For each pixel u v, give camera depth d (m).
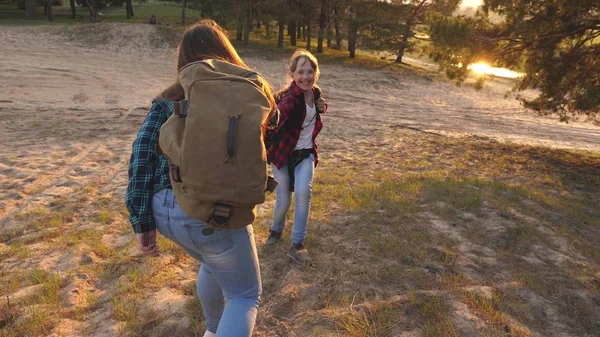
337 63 35.09
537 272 3.94
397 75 33.00
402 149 10.95
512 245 4.52
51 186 6.64
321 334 2.81
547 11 10.70
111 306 3.26
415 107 23.66
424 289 3.42
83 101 16.88
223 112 1.83
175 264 3.95
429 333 2.81
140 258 4.04
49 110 14.45
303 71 3.60
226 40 2.25
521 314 3.21
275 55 34.94
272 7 36.31
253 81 1.97
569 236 4.98
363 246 4.14
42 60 25.73
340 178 7.25
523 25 10.98
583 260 4.40
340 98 24.33
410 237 4.36
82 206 5.76
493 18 12.22
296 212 3.88
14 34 33.81
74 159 8.43
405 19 34.28
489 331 2.88
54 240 4.58
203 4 37.38
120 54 30.55
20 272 3.86
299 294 3.35
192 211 1.84
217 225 1.87
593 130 20.05
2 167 7.51
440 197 5.71
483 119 21.28
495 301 3.28
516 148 12.62
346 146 11.14
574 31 10.95
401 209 5.14
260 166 1.87
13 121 12.19
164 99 2.05
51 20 50.88
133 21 50.19
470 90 31.25
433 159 9.73
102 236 4.66
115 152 9.20
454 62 12.48
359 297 3.29
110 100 17.39
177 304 3.24
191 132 1.81
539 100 12.41
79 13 62.88
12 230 4.88
